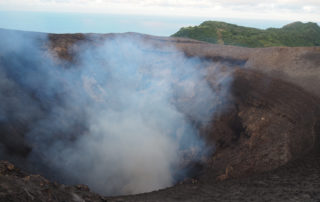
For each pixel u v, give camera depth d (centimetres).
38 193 395
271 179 805
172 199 698
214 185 852
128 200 688
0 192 342
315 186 669
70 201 442
